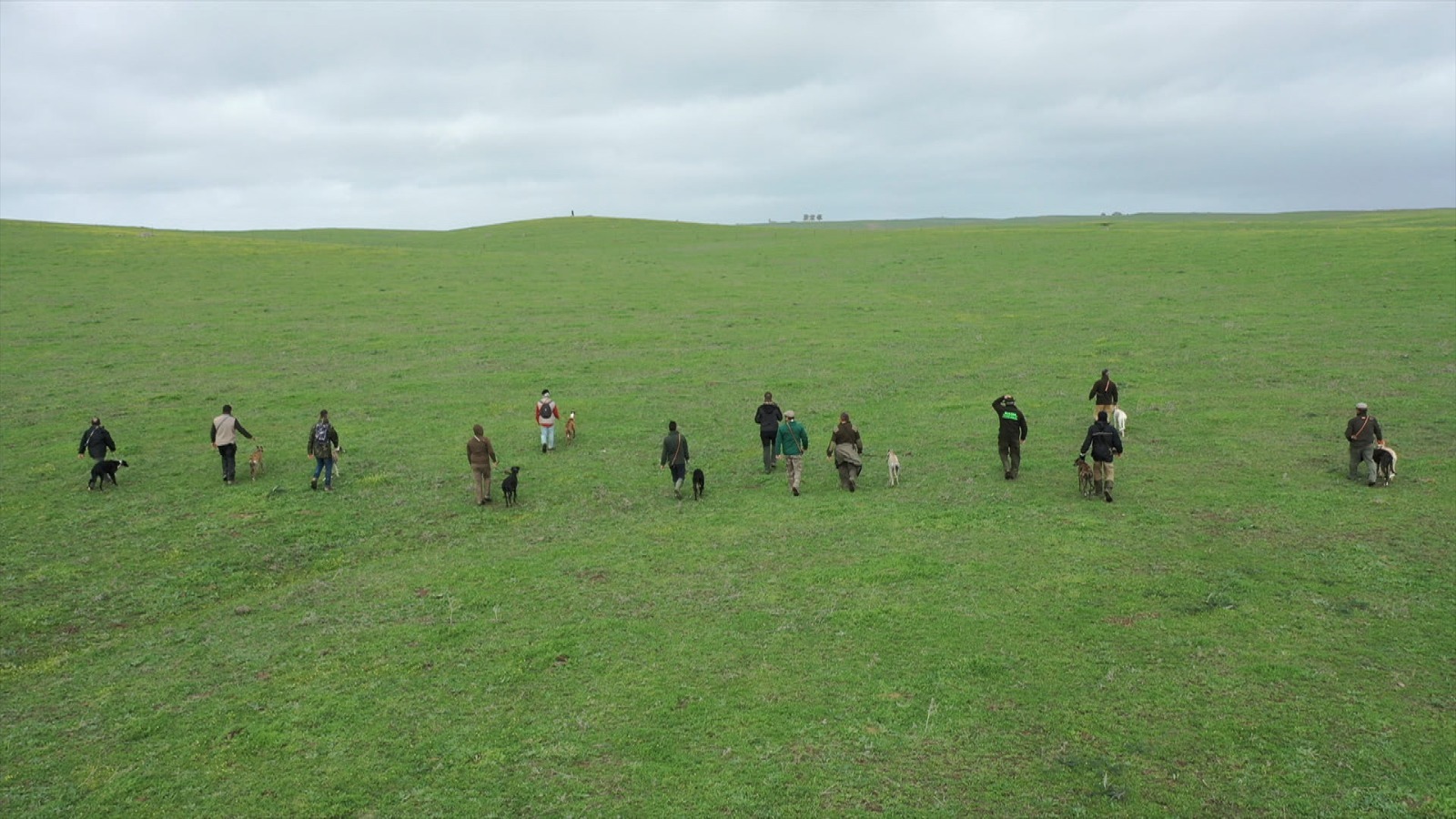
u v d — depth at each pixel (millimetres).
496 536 20531
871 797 10336
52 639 16234
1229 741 11117
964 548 17734
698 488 22156
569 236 110312
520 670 13641
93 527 21484
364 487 24203
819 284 59406
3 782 11492
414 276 62406
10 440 28312
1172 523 18672
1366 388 29359
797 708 12203
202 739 12234
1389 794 10023
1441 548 16750
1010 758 10961
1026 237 81312
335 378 36406
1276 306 43562
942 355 38031
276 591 18094
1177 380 32000
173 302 51719
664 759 11219
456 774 11133
